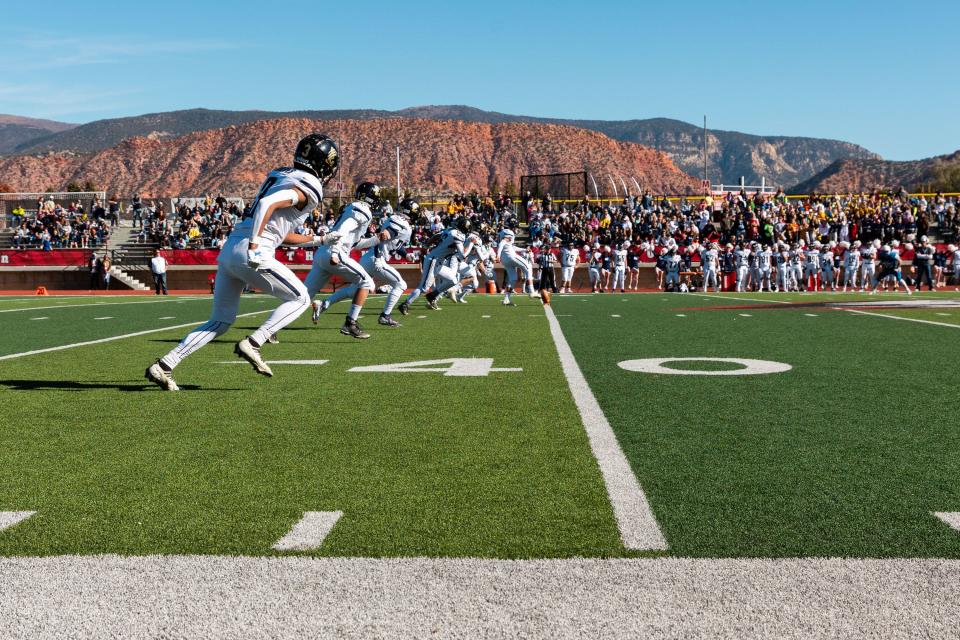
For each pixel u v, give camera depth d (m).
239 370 7.40
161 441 4.63
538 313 15.51
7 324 13.41
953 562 2.76
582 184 41.50
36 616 2.40
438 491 3.65
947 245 31.95
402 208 12.06
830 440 4.61
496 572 2.69
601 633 2.27
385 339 10.34
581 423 5.07
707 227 35.16
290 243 6.56
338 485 3.75
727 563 2.76
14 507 3.44
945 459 4.19
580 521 3.22
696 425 5.00
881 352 8.70
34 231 36.22
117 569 2.74
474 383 6.63
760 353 8.65
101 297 26.06
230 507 3.42
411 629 2.30
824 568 2.71
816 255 30.44
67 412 5.47
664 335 10.82
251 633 2.28
